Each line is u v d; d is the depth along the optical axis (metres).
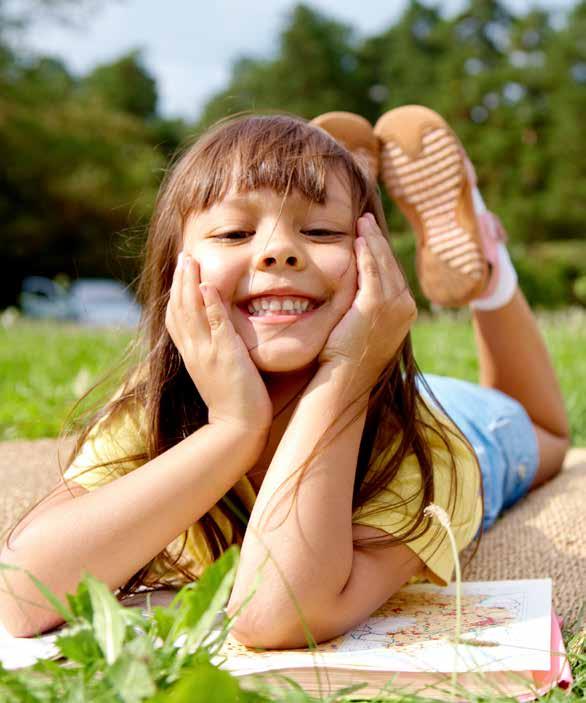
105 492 1.48
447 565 1.62
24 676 1.07
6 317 8.45
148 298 1.83
